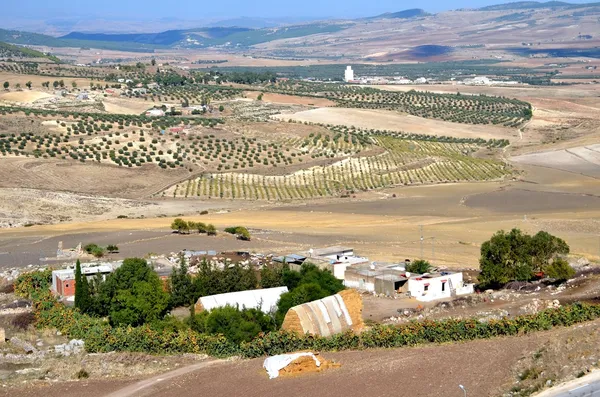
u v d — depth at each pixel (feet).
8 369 276.62
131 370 269.64
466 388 233.96
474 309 339.98
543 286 384.68
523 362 250.57
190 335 293.84
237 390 243.40
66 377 264.72
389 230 568.00
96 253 475.31
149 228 574.97
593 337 261.85
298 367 256.11
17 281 401.90
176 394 244.42
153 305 332.19
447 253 482.28
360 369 255.29
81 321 326.03
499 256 395.75
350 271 401.29
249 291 348.79
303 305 301.02
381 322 322.14
